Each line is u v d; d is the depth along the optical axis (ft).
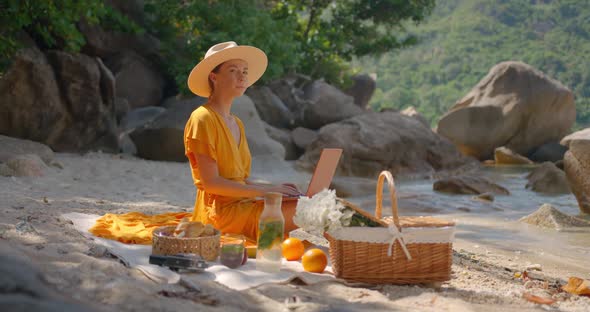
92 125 41.73
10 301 6.89
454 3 280.92
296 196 14.79
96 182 28.12
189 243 12.58
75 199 22.09
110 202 22.40
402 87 252.42
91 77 40.70
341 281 12.18
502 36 250.37
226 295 10.37
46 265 10.77
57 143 40.16
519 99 69.77
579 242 20.11
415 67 257.34
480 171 51.42
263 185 15.19
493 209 28.50
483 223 24.17
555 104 70.13
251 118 45.55
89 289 9.63
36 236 13.64
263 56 16.05
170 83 59.41
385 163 47.62
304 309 9.96
